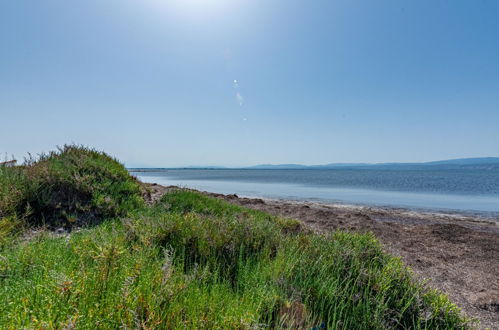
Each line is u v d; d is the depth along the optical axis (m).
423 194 27.86
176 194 9.15
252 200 16.31
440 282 5.40
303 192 29.45
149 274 2.43
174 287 2.31
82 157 8.55
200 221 5.10
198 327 1.97
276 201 19.23
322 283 3.22
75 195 6.20
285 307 2.66
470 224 11.94
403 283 3.54
